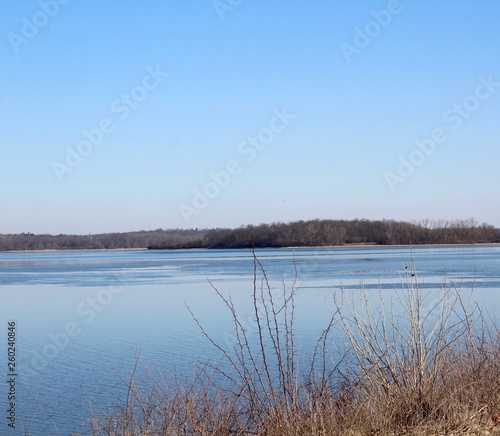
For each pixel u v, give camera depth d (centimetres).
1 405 1255
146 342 1950
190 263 8681
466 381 824
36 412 1212
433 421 751
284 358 1421
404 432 730
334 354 1366
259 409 735
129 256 14300
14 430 1102
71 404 1260
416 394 775
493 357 874
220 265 7656
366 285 3666
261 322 2117
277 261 8106
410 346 812
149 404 811
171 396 875
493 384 827
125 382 1274
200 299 3262
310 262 7519
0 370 1605
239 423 731
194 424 713
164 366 1530
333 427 714
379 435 724
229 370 1320
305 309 2345
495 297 2434
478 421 744
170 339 1972
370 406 768
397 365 824
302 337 1738
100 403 1245
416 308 855
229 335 1931
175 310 2803
